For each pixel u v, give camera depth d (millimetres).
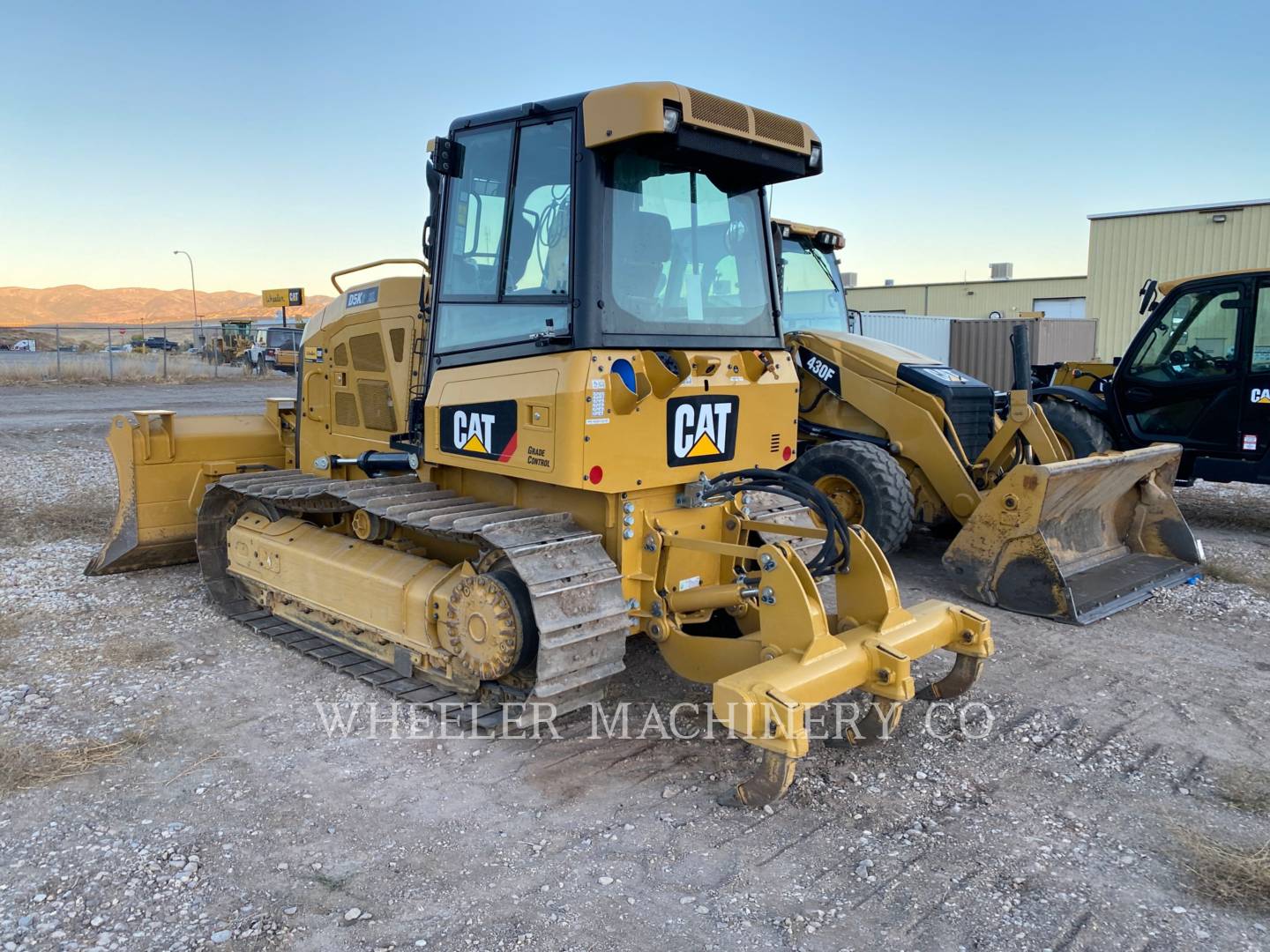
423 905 3045
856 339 7930
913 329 17547
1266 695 4918
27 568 7121
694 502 4438
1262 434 8430
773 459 4875
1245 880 3213
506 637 4000
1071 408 9297
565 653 3840
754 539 5211
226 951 2809
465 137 4527
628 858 3334
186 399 20656
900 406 7324
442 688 4715
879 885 3184
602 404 3889
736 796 3656
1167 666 5324
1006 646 5629
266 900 3064
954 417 7293
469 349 4414
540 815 3625
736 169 4461
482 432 4324
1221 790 3896
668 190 4195
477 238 4445
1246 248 22766
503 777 3932
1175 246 23812
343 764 4043
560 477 3891
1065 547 6566
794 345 8062
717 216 4477
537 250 4102
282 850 3369
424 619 4582
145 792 3785
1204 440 8781
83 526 8562
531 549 3881
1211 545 8359
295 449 6656
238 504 6430
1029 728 4477
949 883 3197
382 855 3342
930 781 3945
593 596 3939
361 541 5324
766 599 3785
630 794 3795
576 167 3871
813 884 3186
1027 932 2932
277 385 26422
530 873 3234
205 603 6328
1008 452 7012
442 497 4750
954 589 6879
